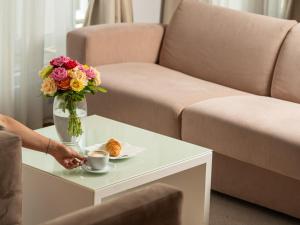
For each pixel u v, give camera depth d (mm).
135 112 5488
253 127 4891
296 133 4781
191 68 6098
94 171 4074
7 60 6117
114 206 2658
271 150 4801
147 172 4156
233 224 4875
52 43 6488
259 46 5785
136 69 6031
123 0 6883
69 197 4039
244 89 5820
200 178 4555
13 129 4078
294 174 4734
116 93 5574
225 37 5957
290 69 5602
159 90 5555
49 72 4352
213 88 5758
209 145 5121
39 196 4188
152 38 6344
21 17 6176
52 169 4133
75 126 4352
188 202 4645
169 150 4469
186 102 5367
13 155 3180
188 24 6184
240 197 5113
